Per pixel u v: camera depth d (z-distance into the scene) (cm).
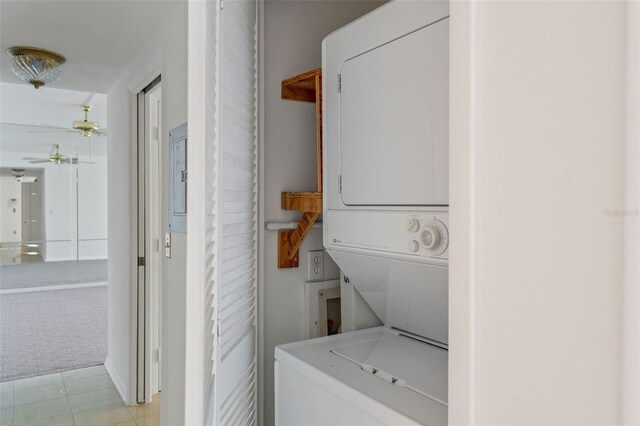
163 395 286
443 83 134
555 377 68
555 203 68
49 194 823
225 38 142
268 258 220
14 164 786
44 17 282
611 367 62
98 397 397
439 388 135
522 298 72
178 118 269
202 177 110
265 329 219
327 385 146
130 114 380
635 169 59
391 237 153
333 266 240
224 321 148
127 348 389
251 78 193
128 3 264
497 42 76
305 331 231
